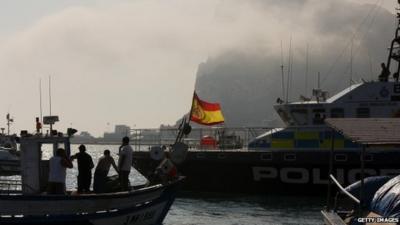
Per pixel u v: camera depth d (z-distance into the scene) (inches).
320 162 1071.0
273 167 1103.6
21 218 627.2
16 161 1904.5
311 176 1080.2
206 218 915.4
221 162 1130.7
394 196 487.8
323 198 1081.4
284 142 1117.7
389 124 518.0
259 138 1147.3
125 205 716.0
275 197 1107.9
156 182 812.6
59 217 647.1
